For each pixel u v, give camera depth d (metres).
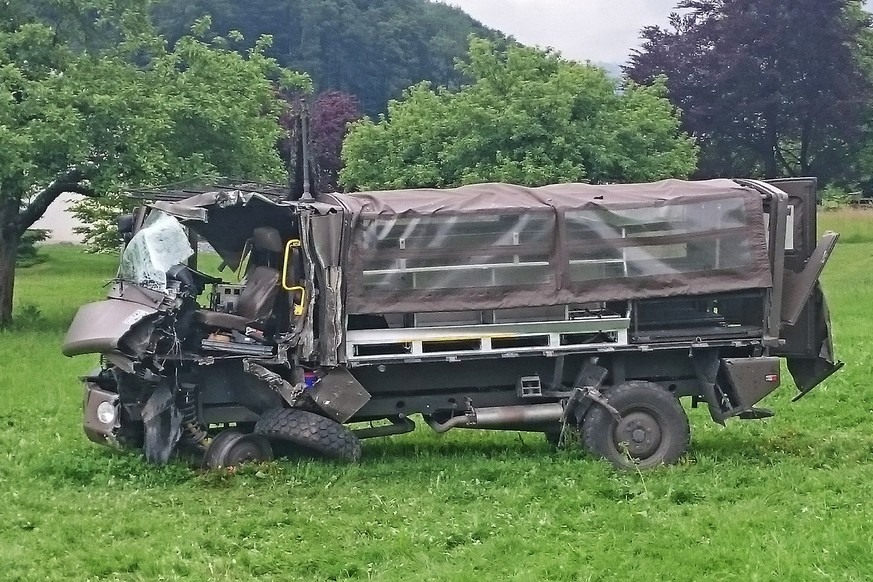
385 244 10.35
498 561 7.66
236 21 74.94
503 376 10.98
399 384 10.88
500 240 10.48
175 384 10.48
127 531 8.60
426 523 8.60
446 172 26.72
